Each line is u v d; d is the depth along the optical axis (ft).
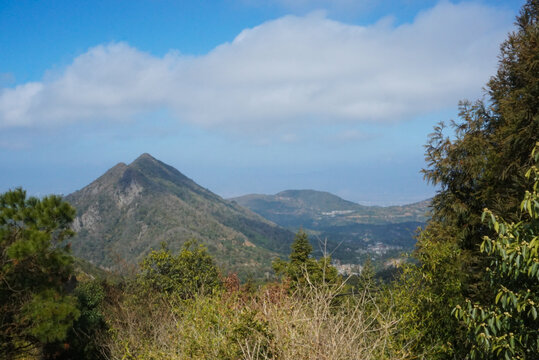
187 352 12.53
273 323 10.72
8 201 18.71
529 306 9.92
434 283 16.72
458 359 14.94
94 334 23.36
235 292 17.65
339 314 11.10
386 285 17.22
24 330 17.93
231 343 11.34
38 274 18.76
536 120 19.80
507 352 9.98
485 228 23.90
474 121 26.37
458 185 26.53
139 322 23.63
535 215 9.12
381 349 10.89
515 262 9.43
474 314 10.65
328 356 9.34
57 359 21.25
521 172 18.79
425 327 15.53
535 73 22.31
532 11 25.95
